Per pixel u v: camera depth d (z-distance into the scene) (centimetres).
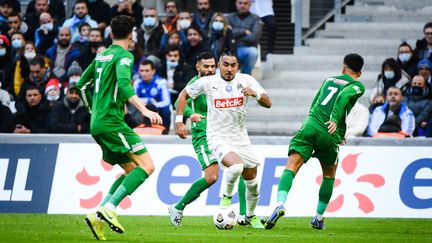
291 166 2555
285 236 2394
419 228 2777
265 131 4259
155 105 3731
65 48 4209
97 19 4359
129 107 3778
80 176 3238
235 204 3191
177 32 4122
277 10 4891
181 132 2606
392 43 4597
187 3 4853
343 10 4741
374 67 4516
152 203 3212
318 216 2702
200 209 3209
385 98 3819
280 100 4406
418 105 3828
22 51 4241
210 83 2564
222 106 2553
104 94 2225
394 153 3238
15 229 2564
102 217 2134
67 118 3762
